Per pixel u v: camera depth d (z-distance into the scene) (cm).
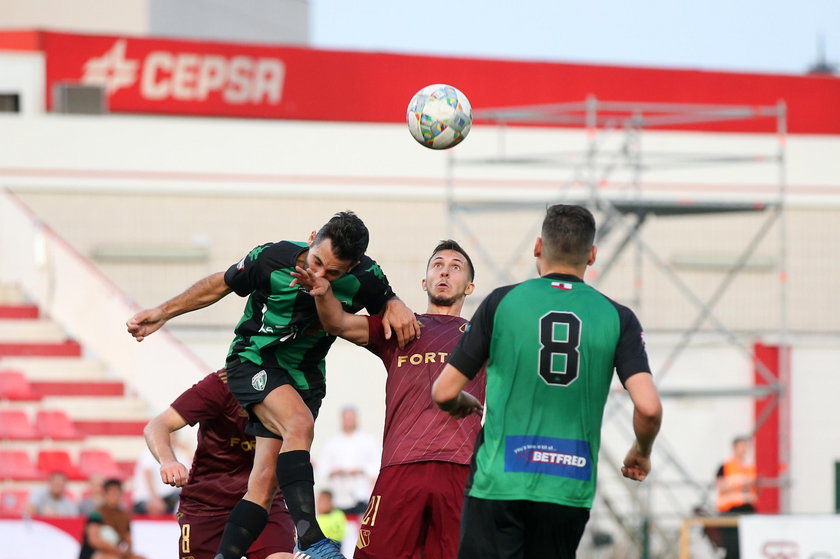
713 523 4134
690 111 6241
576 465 1634
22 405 5384
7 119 6219
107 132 6262
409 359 2178
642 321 6356
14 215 5900
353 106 7388
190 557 2386
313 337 2069
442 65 7419
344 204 6338
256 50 7362
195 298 2097
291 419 2009
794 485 6262
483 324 1670
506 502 1634
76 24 8300
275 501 2362
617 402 5425
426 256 6338
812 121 7625
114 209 6225
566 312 1648
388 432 2191
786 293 6538
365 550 2175
